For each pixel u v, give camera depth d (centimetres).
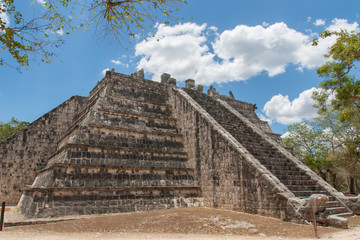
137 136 1898
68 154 1524
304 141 3688
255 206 1357
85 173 1507
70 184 1427
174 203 1656
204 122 1866
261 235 913
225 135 1666
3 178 2100
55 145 2381
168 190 1688
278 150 1878
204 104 2383
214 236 888
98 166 1549
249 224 1084
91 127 1738
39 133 2345
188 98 2172
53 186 1372
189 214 1297
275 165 1695
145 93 2328
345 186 4612
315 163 3456
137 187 1577
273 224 1093
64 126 2480
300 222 1122
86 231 966
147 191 1616
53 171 1421
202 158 1828
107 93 2075
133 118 2027
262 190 1330
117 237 862
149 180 1692
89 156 1592
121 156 1712
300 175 1647
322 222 1080
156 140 1967
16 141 2228
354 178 3017
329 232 957
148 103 2227
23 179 2166
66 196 1373
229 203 1530
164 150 1941
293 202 1170
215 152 1712
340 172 3331
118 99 2092
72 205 1356
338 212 1325
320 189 1524
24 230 1005
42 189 1318
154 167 1731
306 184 1570
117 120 1938
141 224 1079
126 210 1473
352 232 959
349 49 1667
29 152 2253
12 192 2102
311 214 1100
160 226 1041
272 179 1320
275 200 1252
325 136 3362
